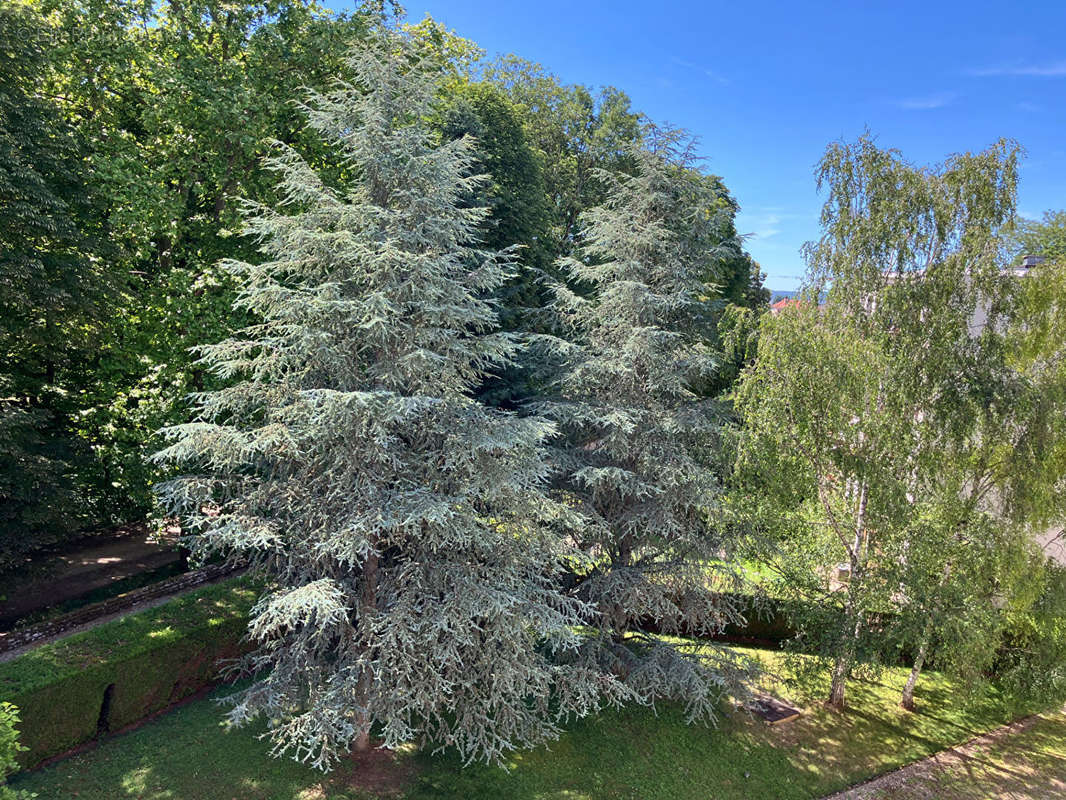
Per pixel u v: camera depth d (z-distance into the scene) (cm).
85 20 1427
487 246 1783
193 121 1461
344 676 948
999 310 1091
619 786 1061
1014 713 1348
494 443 880
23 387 1469
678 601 1302
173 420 1480
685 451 1223
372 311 832
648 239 1229
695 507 1195
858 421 1179
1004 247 1087
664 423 1188
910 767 1172
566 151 2886
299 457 887
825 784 1112
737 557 1270
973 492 1190
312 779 991
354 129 991
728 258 1437
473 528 884
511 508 965
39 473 1273
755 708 1322
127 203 1381
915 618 1132
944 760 1198
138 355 1542
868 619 1289
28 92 1370
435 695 896
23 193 1191
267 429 837
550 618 924
